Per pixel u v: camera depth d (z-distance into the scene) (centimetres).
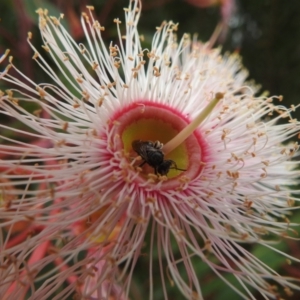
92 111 5
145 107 5
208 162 5
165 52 5
